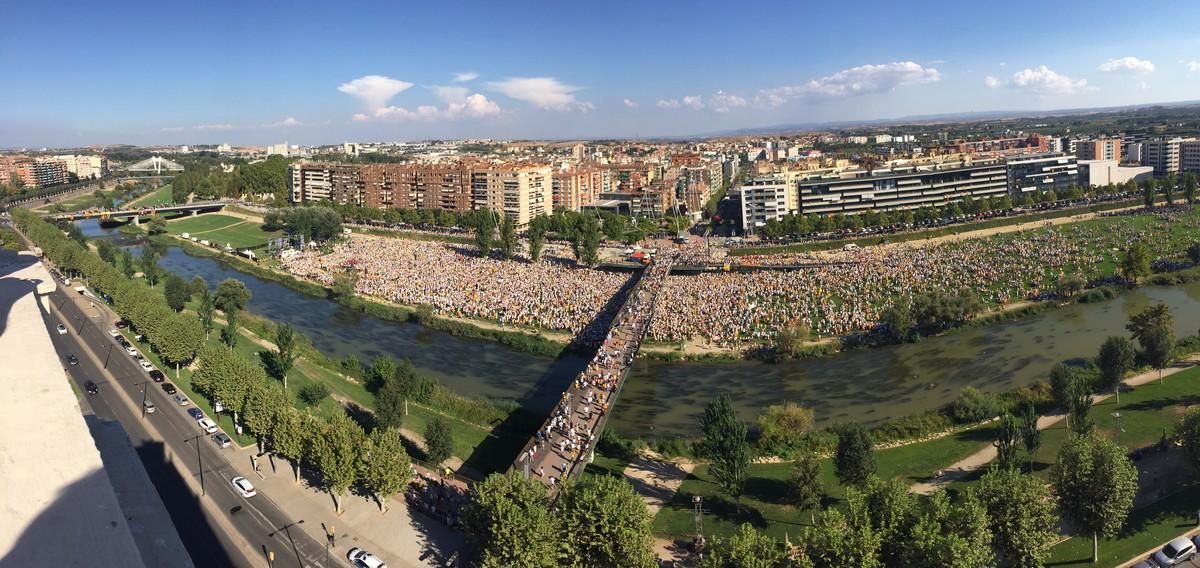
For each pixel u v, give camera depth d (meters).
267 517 148.38
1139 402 199.75
